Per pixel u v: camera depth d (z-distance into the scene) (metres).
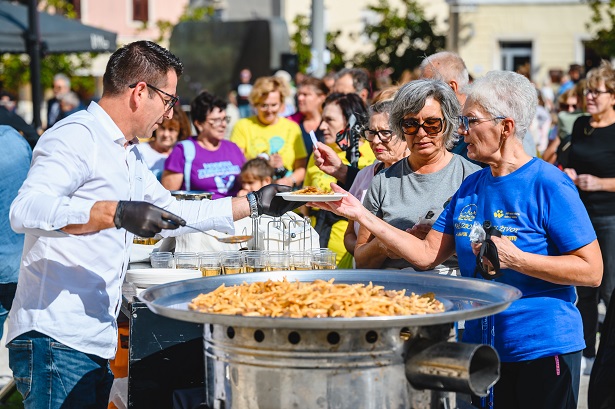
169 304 2.74
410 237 3.47
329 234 5.20
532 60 22.70
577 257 3.10
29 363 3.23
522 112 3.15
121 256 3.31
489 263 3.08
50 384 3.22
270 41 14.90
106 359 3.33
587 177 5.96
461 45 22.91
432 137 3.82
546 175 3.15
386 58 17.22
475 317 2.40
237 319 2.32
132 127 3.22
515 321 3.21
